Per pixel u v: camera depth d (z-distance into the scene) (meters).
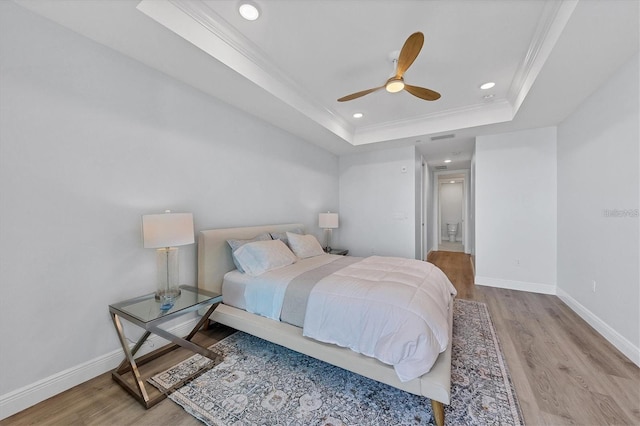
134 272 2.09
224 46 2.12
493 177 4.00
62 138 1.71
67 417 1.49
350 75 2.69
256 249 2.59
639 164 1.94
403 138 4.18
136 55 2.03
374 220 5.10
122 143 2.02
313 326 1.87
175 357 2.12
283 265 2.69
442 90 3.01
